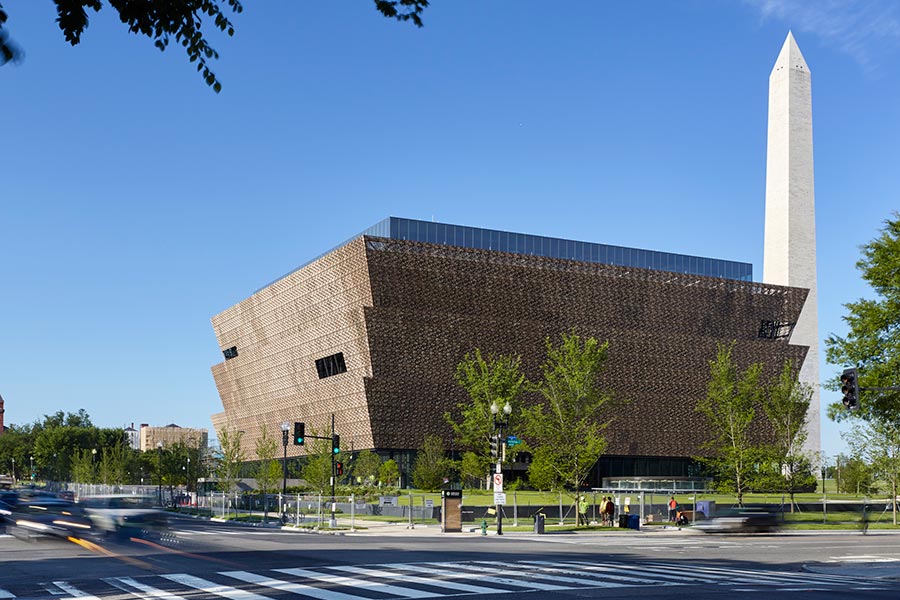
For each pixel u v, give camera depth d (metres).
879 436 59.56
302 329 118.38
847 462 85.12
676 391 118.06
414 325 104.12
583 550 33.84
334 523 56.31
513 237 127.31
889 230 46.16
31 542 33.56
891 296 45.66
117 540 34.78
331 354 110.88
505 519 60.38
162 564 25.06
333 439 58.47
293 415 122.00
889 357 45.47
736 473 67.75
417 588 19.23
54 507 34.62
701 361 120.06
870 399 46.09
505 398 85.69
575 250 131.38
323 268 111.81
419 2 9.77
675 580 21.47
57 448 179.00
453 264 107.38
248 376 137.38
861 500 77.75
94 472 129.88
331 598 17.41
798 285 126.69
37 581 20.56
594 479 113.38
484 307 108.81
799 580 22.25
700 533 48.34
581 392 56.91
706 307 122.25
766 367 122.44
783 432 69.00
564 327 113.12
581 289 114.81
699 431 118.94
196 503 85.19
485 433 85.75
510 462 94.00
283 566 24.55
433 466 94.44
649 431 115.88
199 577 21.44
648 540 42.19
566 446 56.22
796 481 68.69
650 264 136.62
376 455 96.44
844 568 26.38
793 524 55.97
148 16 9.44
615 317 116.75
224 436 85.69
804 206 126.81
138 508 35.22
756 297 124.88
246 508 77.38
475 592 18.48
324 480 79.19
